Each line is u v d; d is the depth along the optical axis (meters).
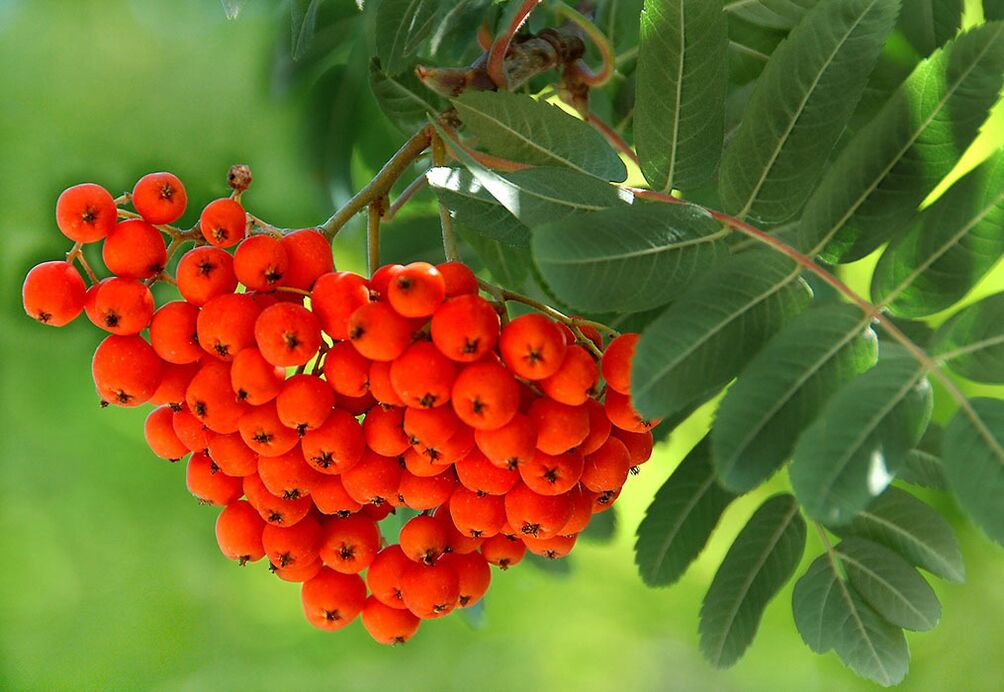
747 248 0.37
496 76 0.41
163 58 0.53
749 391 0.34
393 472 0.37
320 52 0.48
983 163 0.35
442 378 0.36
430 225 0.47
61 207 0.37
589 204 0.36
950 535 0.38
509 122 0.39
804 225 0.36
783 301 0.35
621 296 0.35
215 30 0.53
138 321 0.37
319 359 0.37
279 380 0.37
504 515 0.37
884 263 0.35
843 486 0.33
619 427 0.38
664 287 0.35
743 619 0.39
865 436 0.33
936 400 0.36
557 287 0.35
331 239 0.40
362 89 0.48
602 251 0.35
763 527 0.39
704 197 0.44
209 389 0.37
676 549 0.40
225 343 0.37
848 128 0.42
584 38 0.47
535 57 0.44
